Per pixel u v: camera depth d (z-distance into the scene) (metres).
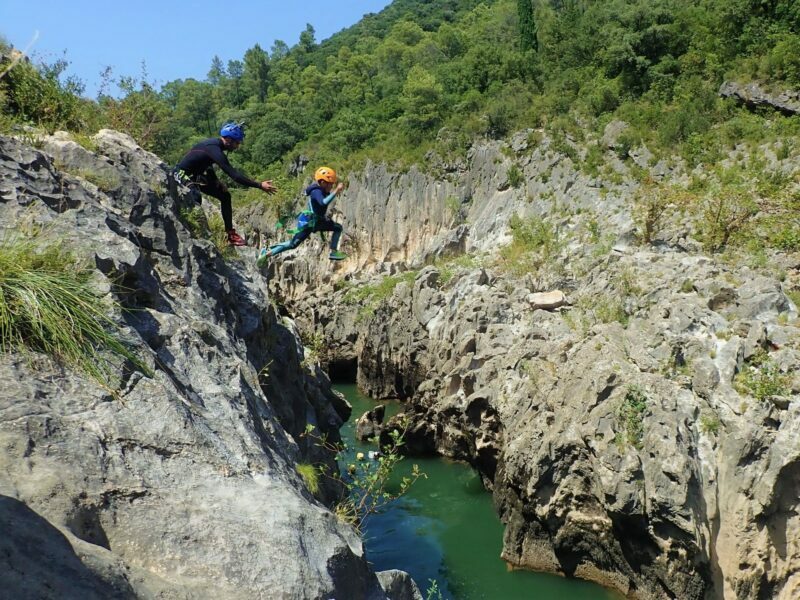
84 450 4.99
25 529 4.00
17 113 11.32
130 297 7.33
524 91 48.62
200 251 10.80
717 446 15.77
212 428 6.33
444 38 86.31
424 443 26.11
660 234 28.34
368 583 6.04
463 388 23.52
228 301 10.77
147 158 11.48
